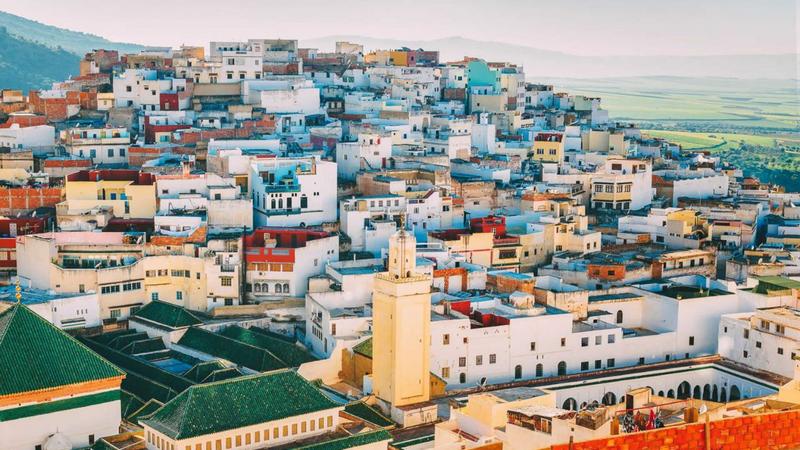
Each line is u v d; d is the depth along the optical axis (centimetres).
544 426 11981
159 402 18112
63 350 16250
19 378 15625
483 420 14025
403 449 16525
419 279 18275
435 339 19725
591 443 7219
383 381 18488
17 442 15588
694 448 7300
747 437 7419
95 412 16225
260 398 15088
